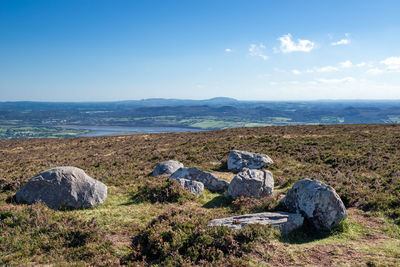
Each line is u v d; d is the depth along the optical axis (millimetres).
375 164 21203
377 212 12711
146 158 29531
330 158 23969
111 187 17312
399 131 38156
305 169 21531
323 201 10562
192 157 28062
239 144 33750
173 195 15031
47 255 8609
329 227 10461
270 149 29719
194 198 15109
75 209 12703
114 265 7988
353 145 28734
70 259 8398
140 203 14297
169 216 11203
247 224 9898
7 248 8984
